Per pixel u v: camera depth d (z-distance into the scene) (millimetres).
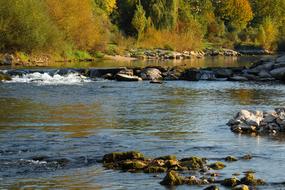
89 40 87875
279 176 19984
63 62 77188
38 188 18781
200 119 32719
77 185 19109
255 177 19812
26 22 73250
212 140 26688
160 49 110375
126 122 31516
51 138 26797
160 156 22859
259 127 29469
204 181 19203
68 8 84688
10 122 31172
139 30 113875
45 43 76375
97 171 20812
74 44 86062
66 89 47438
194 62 87438
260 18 161250
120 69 58688
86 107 37094
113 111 35469
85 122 31406
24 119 32188
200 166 21172
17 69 60125
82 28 86750
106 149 24422
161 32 117312
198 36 127938
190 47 116500
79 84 51719
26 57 73562
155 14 119000
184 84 52969
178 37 116375
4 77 53688
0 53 72125
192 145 25453
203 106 38094
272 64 60219
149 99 41562
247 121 29906
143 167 21141
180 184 19062
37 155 23109
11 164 21656
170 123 31344
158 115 34062
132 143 25812
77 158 22672
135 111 35625
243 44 135750
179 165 21125
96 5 116125
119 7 119688
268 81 56125
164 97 42750
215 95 44375
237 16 150250
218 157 22938
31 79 54531
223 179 19562
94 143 25719
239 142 26203
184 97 42906
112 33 110438
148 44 111938
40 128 29469
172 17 121625
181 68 59781
